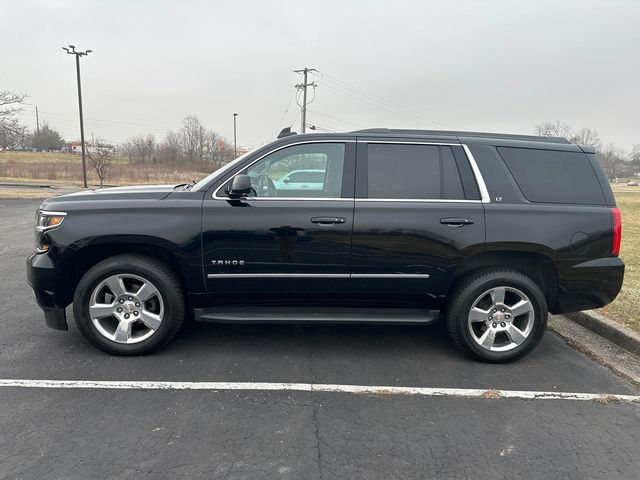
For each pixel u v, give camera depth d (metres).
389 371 3.66
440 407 3.13
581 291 3.82
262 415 2.97
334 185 3.76
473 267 3.84
